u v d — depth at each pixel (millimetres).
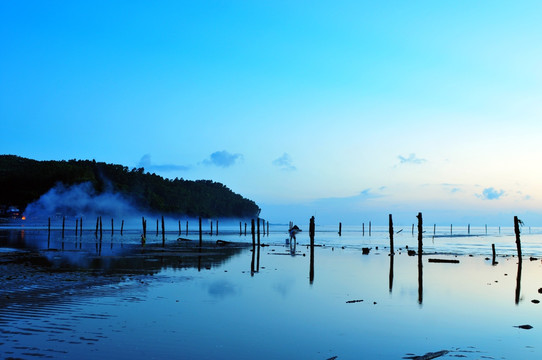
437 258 48750
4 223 164875
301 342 14133
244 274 30562
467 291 25391
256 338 14406
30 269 30484
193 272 30859
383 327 16406
